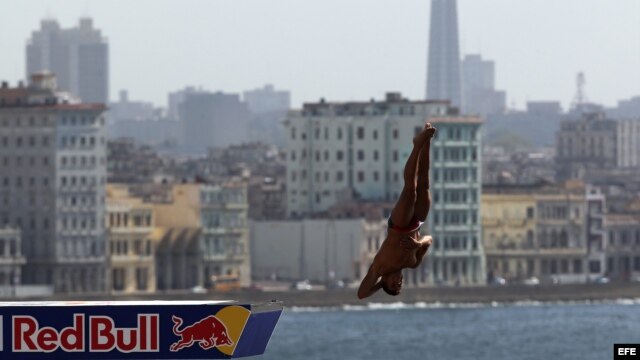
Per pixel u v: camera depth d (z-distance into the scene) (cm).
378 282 7206
